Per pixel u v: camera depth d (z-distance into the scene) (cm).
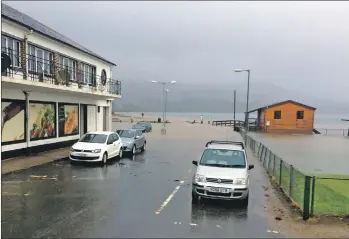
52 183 1218
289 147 2845
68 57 2281
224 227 784
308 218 855
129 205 949
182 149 2500
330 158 2164
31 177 1320
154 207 935
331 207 954
